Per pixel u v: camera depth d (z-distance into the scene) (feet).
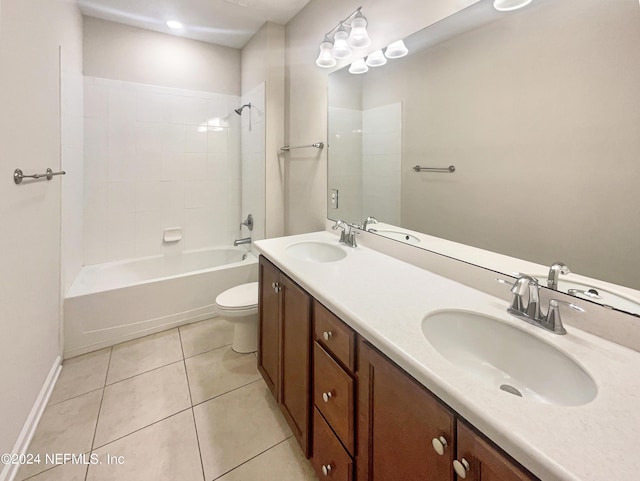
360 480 3.21
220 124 10.57
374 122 5.75
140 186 9.45
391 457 2.75
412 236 5.04
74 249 7.72
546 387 2.73
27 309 4.70
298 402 4.54
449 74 4.33
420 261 4.88
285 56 8.79
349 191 6.56
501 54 3.67
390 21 5.22
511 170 3.63
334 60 6.27
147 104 9.30
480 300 3.63
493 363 3.13
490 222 3.88
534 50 3.34
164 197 9.88
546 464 1.61
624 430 1.80
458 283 4.19
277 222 9.34
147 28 8.98
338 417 3.51
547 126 3.27
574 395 2.46
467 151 4.14
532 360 2.90
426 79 4.67
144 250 9.70
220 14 8.13
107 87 8.67
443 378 2.25
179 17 8.32
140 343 7.58
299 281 4.36
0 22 3.89
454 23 4.19
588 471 1.55
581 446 1.69
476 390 2.12
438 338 3.21
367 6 5.68
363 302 3.53
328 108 7.06
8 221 4.07
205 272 8.71
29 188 4.78
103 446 4.70
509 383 2.93
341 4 6.34
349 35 5.91
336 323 3.53
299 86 8.18
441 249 4.53
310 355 4.18
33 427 4.86
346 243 6.24
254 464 4.50
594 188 2.93
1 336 3.89
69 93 7.05
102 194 8.89
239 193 11.20
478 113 3.97
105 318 7.33
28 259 4.74
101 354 7.08
